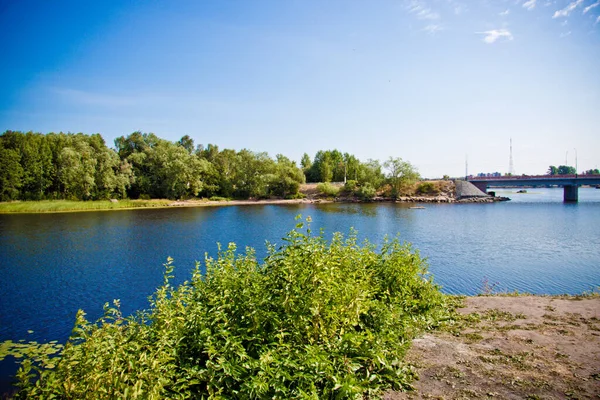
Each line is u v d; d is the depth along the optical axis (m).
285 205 79.31
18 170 65.06
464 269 21.38
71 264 23.44
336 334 5.70
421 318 7.66
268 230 39.09
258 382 4.24
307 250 5.86
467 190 90.62
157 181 87.19
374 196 91.00
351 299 5.85
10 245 29.81
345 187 96.19
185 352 5.09
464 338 6.66
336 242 8.34
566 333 6.63
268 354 4.57
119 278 20.33
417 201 86.44
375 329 6.41
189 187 86.88
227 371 4.39
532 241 30.83
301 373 4.53
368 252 9.30
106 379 3.94
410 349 6.19
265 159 97.62
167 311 5.36
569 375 5.09
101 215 54.88
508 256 24.95
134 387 3.77
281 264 5.94
